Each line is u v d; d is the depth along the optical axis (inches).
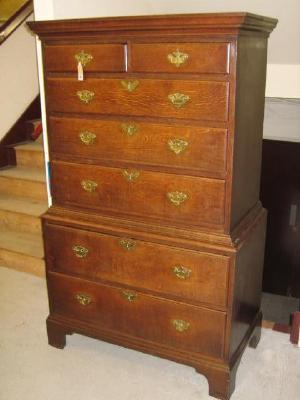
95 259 76.9
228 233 66.5
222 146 62.9
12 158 146.9
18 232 129.0
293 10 89.0
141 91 65.5
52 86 72.5
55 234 79.4
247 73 63.5
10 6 160.1
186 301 71.3
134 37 63.6
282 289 128.0
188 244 68.1
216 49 59.2
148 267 72.5
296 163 116.3
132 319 77.0
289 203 120.0
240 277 70.2
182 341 73.7
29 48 148.6
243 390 74.7
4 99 142.9
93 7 89.0
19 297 105.0
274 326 92.0
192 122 63.7
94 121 70.6
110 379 78.1
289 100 111.6
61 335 84.9
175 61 61.7
